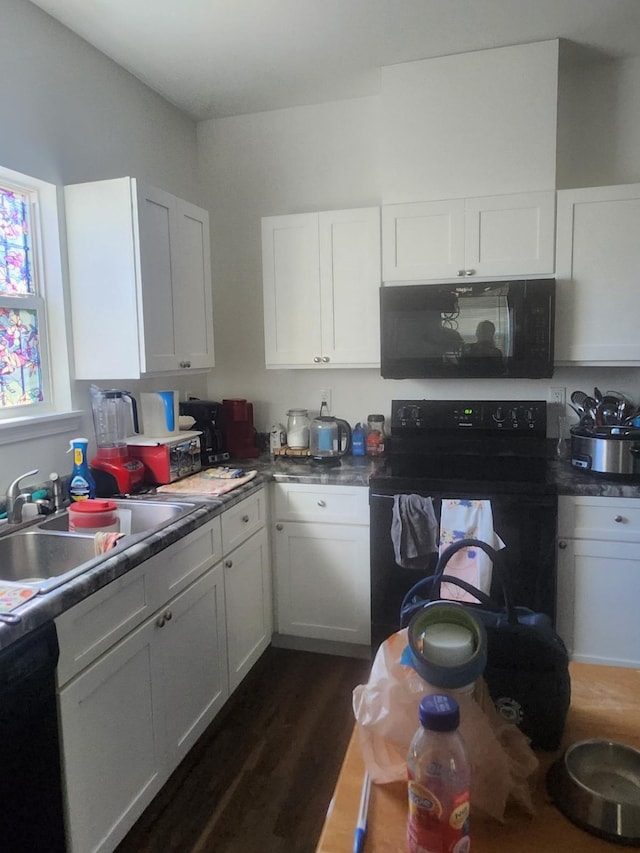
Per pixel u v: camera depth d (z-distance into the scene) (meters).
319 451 2.90
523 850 0.73
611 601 2.35
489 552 0.98
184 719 1.98
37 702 1.33
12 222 2.18
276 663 2.72
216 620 2.20
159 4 2.13
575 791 0.78
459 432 2.88
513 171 2.58
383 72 2.68
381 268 2.73
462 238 2.61
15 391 2.19
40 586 1.43
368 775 0.85
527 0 2.17
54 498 2.11
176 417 2.62
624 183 2.74
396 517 2.42
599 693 1.06
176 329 2.51
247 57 2.54
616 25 2.37
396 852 0.73
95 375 2.35
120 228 2.24
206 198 3.27
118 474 2.31
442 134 2.65
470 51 2.57
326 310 2.83
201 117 3.18
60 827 1.42
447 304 2.58
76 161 2.37
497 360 2.54
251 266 3.24
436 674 0.77
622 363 2.54
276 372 3.25
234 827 1.80
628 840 0.73
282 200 3.15
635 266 2.47
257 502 2.57
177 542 1.91
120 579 1.61
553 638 0.93
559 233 2.53
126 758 1.67
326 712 2.35
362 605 2.63
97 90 2.47
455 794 0.67
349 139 3.01
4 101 2.03
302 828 1.79
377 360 2.79
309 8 2.18
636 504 2.27
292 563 2.71
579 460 2.48
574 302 2.54
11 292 2.18
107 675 1.57
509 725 0.87
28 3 2.11
